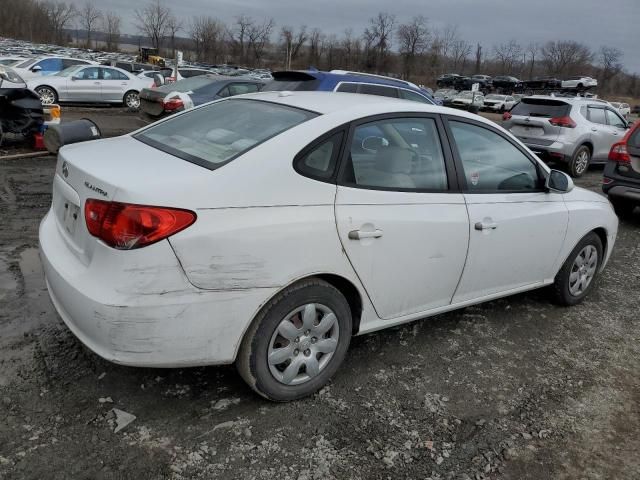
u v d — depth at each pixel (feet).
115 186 8.08
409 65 222.48
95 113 57.06
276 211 8.79
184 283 8.14
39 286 13.33
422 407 10.07
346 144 9.78
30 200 21.06
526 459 8.97
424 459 8.75
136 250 7.90
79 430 8.64
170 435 8.73
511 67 271.49
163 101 33.37
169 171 8.63
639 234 24.34
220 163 8.83
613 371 12.05
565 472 8.78
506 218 12.19
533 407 10.41
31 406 9.05
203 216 8.18
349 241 9.54
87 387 9.66
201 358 8.61
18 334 11.09
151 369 10.34
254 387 9.30
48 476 7.72
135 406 9.31
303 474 8.23
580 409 10.48
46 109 31.32
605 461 9.11
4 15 287.28
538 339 13.23
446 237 11.00
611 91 274.98
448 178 11.34
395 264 10.32
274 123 10.00
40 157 29.35
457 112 11.91
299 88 28.91
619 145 25.61
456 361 11.81
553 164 40.40
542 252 13.46
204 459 8.32
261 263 8.61
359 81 29.48
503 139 12.67
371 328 10.59
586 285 15.39
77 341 10.98
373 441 9.05
